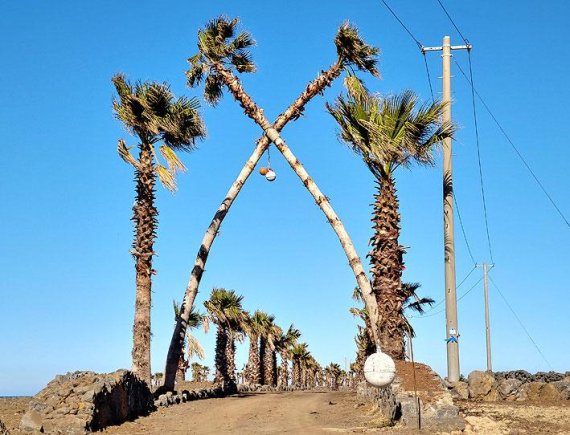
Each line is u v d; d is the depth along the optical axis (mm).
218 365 46969
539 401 21875
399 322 23266
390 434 16953
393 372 17328
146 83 29266
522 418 18219
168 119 29109
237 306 50781
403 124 24062
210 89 32344
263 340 72125
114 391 20219
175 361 31375
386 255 23562
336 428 18688
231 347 55469
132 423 20734
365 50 29906
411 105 24062
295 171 30312
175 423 21078
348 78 29844
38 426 17234
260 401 29750
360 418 20844
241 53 32156
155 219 29094
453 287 24797
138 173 29172
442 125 24469
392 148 23453
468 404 20938
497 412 19141
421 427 17578
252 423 20719
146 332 28312
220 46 31734
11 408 22812
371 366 17375
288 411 24141
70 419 17625
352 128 24109
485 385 22656
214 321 48125
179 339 31625
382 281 23547
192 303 32406
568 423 17469
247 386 56375
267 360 72250
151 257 28844
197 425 20500
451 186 25219
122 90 29172
